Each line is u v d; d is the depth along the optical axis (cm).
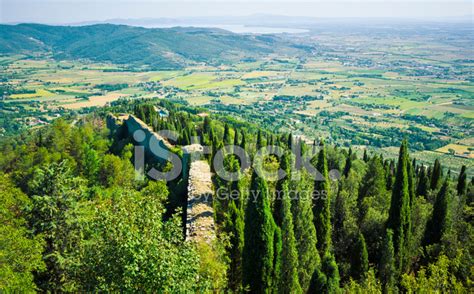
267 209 2662
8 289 2753
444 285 2864
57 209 3909
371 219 4384
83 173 8162
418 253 4181
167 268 1822
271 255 2675
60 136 10462
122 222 2017
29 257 3288
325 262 3095
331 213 4650
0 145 13650
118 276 1917
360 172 6556
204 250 2619
